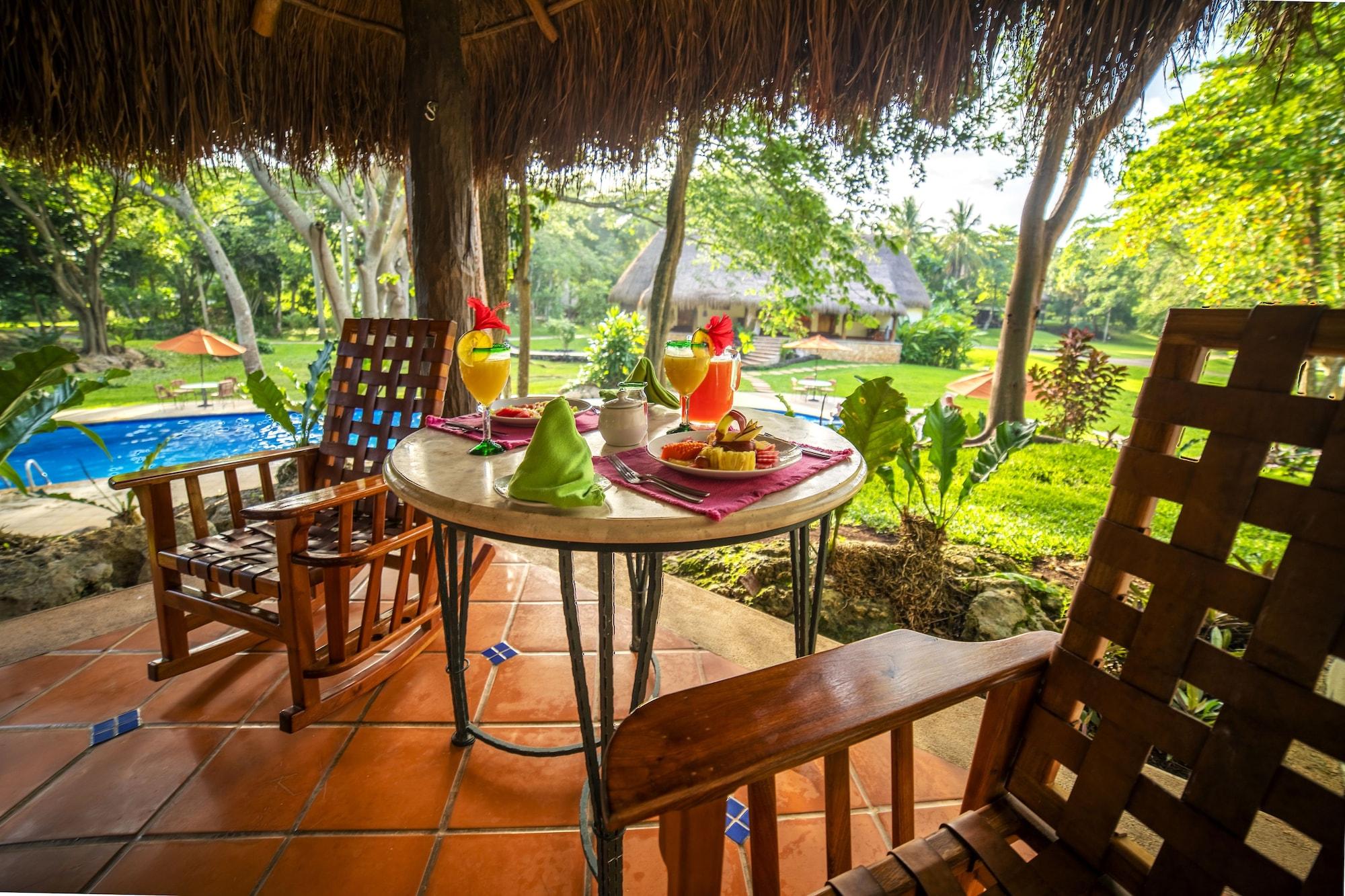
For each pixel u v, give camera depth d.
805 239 6.32
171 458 8.54
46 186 12.85
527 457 1.01
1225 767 0.69
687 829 0.61
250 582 1.62
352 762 1.58
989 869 0.80
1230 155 4.62
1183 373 0.79
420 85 2.38
